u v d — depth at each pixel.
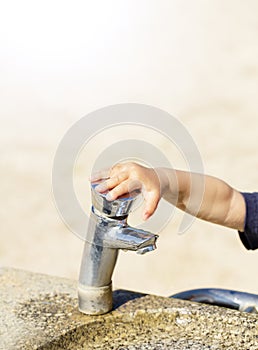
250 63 8.27
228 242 4.40
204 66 8.30
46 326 1.50
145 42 9.20
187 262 4.19
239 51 8.70
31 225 4.74
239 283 3.96
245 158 5.77
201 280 4.00
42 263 4.25
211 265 4.15
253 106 6.99
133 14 10.15
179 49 8.92
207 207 1.82
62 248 4.43
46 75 8.22
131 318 1.56
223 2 10.51
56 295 1.64
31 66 8.51
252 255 4.26
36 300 1.61
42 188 5.33
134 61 8.60
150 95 7.54
